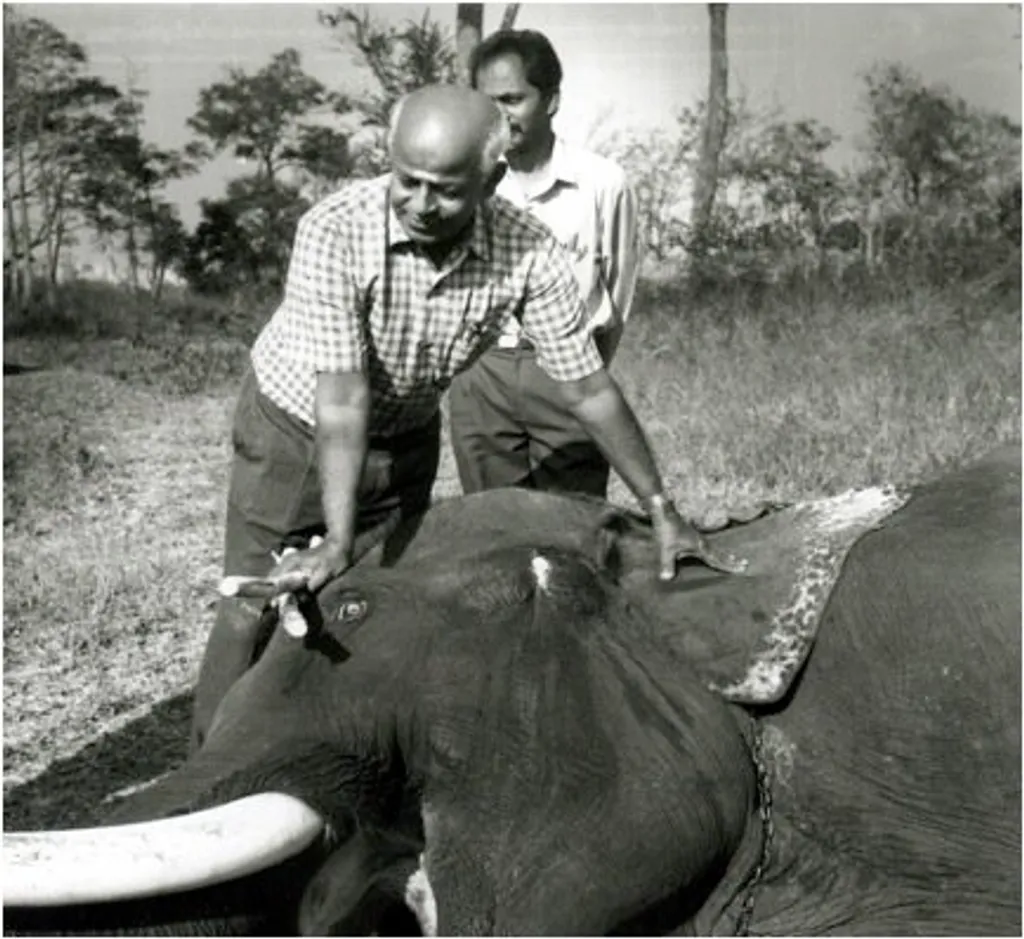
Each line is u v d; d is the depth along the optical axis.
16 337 17.33
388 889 3.74
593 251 6.28
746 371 13.70
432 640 3.89
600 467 6.50
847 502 4.29
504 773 3.78
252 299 19.67
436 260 4.29
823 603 3.98
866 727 3.95
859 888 3.95
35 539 9.73
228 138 20.55
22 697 7.22
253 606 4.61
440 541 4.07
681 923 3.83
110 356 16.62
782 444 10.91
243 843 3.29
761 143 19.78
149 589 8.65
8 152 19.98
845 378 12.95
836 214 18.94
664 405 12.70
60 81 20.48
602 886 3.70
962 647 3.93
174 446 12.61
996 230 18.25
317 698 3.85
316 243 4.25
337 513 4.20
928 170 19.33
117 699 7.19
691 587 4.05
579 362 4.40
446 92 4.08
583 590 3.93
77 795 6.28
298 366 4.68
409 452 4.75
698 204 19.23
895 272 17.23
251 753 3.73
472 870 3.75
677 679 3.90
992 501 4.18
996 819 3.90
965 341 14.27
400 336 4.37
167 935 3.19
